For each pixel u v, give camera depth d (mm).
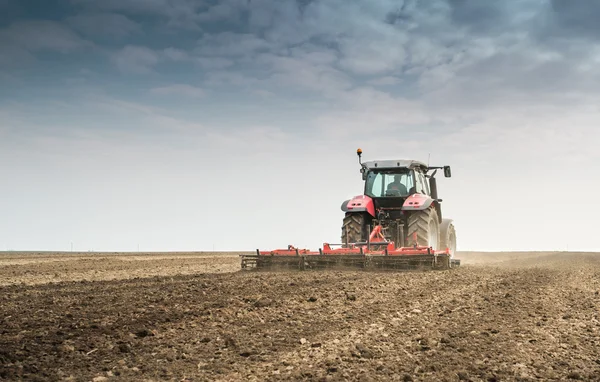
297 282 9992
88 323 5801
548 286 10180
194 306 6965
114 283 9984
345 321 6203
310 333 5562
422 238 14148
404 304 7492
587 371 4434
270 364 4438
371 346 5070
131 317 6156
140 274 12742
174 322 5957
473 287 9609
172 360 4516
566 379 4203
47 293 8297
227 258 22047
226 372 4211
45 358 4480
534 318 6652
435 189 16516
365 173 15461
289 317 6371
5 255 24328
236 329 5668
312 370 4289
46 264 16859
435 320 6406
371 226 15078
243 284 9609
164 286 9289
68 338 5148
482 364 4570
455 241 17453
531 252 36656
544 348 5152
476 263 18906
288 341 5203
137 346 4926
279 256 13547
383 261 13039
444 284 9977
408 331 5766
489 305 7582
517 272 13461
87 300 7473
